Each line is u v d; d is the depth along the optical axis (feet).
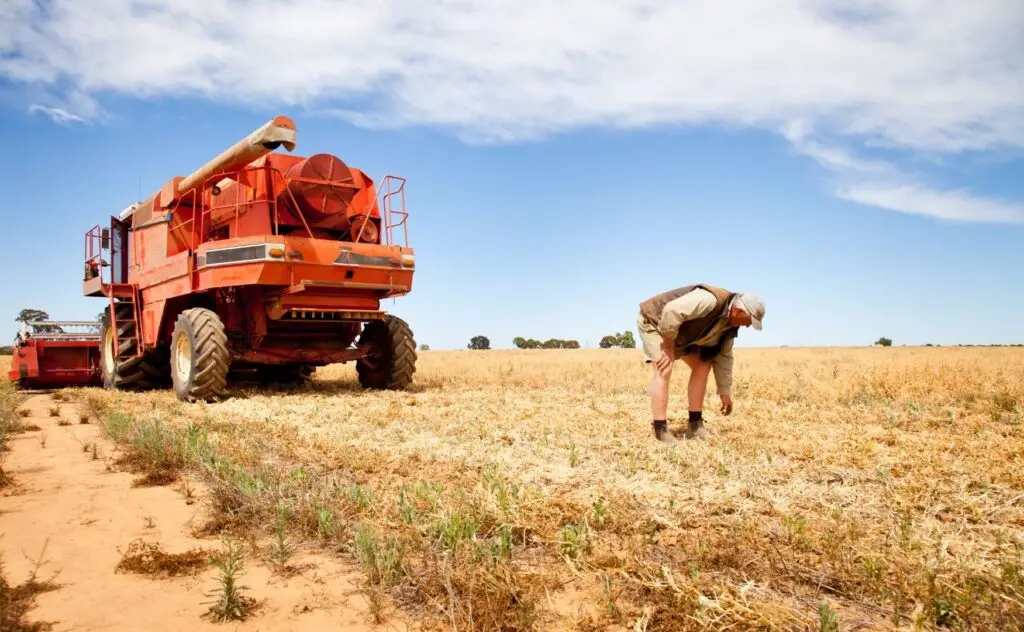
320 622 8.37
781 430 20.70
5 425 22.62
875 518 11.87
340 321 35.83
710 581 9.17
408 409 27.40
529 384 39.42
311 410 27.40
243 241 31.40
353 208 35.50
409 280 34.94
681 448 17.94
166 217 36.32
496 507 12.10
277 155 33.78
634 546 10.37
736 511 12.44
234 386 40.60
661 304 18.99
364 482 14.88
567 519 11.92
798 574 9.41
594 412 25.95
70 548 11.09
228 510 12.71
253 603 8.89
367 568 9.73
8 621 8.27
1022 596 8.29
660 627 8.03
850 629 7.97
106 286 40.88
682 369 49.44
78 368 44.73
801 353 99.76
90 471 16.72
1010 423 21.71
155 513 13.03
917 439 18.70
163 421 23.88
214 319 32.12
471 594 8.68
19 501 13.92
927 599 8.39
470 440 19.88
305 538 11.30
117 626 8.24
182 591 9.32
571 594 9.04
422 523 11.42
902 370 32.78
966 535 11.02
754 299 18.08
